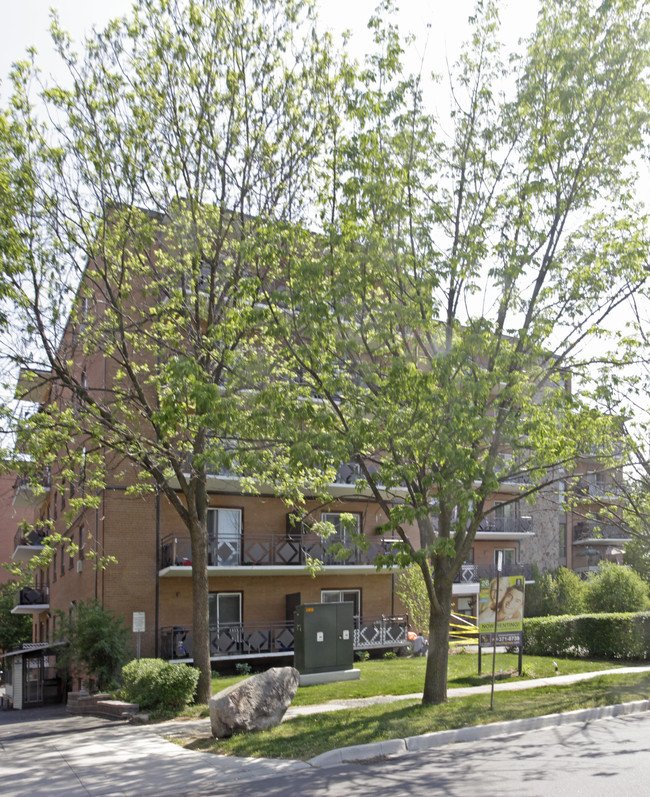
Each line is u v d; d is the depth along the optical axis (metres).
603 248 13.51
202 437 15.73
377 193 12.26
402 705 13.80
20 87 14.27
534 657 22.16
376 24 12.91
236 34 14.73
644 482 18.12
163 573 23.95
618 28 13.04
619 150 13.11
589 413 13.02
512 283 13.09
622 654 21.69
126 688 16.70
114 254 15.52
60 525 31.16
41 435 14.73
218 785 8.97
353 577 28.47
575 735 11.32
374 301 12.38
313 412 11.49
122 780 9.38
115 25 14.55
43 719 18.61
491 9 13.62
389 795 7.86
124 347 15.19
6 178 13.65
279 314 12.51
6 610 44.56
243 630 25.52
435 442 11.16
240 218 15.41
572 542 43.53
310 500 27.98
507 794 7.70
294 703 15.43
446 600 13.96
